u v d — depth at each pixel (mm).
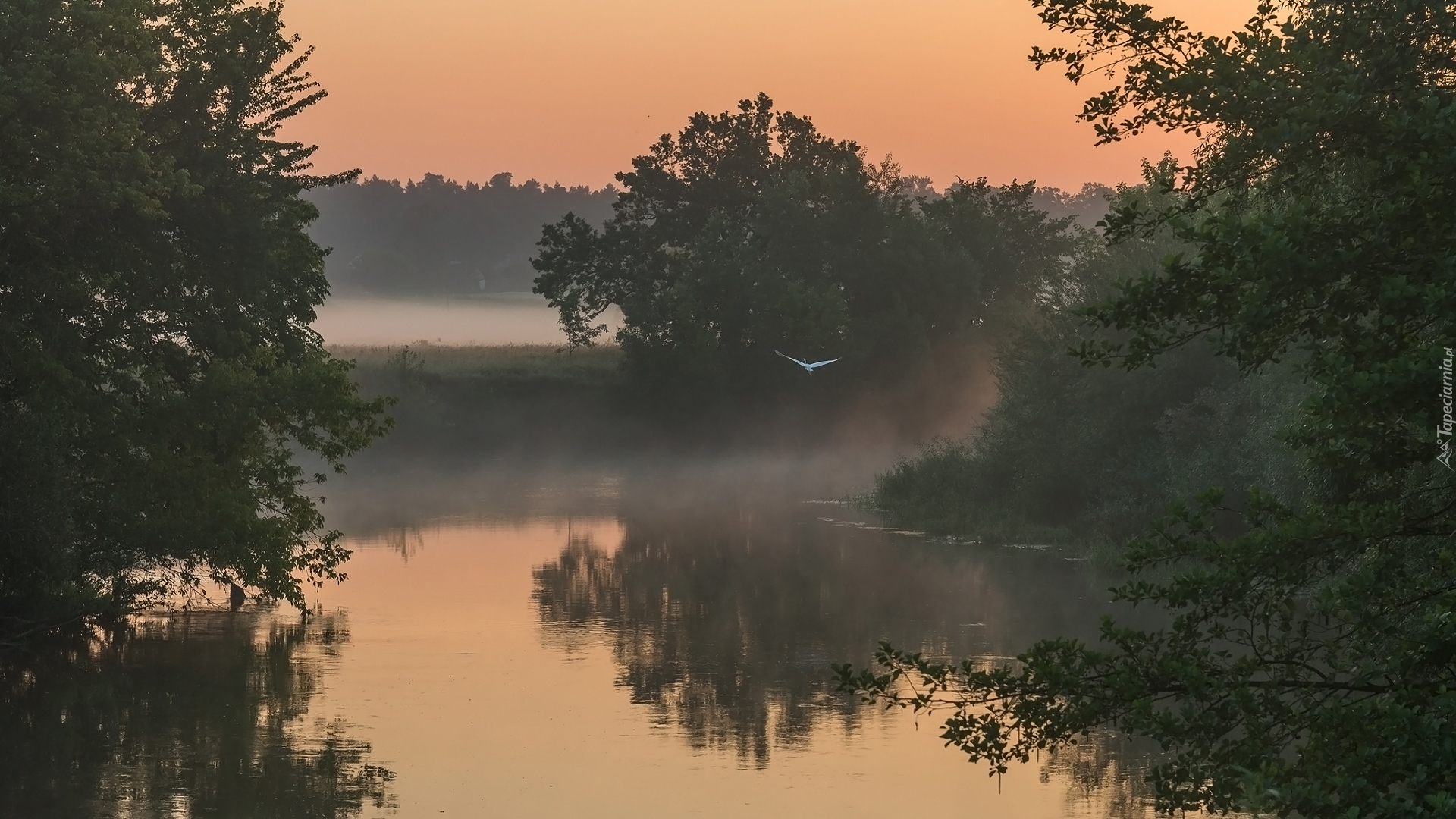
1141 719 16438
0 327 51781
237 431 57062
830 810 30375
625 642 51906
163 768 34250
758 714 39875
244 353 61688
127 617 58094
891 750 35750
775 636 52531
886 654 18375
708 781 32844
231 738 37281
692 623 56062
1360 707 15617
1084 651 17422
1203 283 16391
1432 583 16766
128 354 58844
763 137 188875
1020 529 83375
